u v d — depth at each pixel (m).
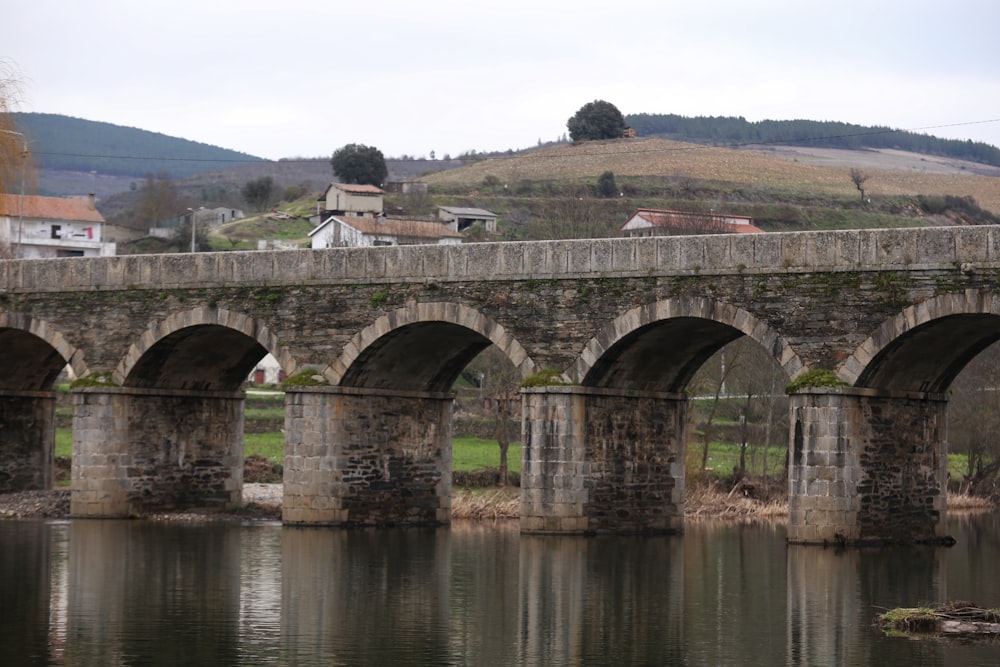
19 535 58.16
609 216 143.12
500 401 80.69
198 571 47.00
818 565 48.25
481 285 57.38
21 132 61.31
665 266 54.22
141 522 64.12
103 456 65.12
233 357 68.06
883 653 33.91
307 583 44.34
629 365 57.12
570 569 47.84
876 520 52.66
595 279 55.41
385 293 59.19
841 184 160.38
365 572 46.88
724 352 89.06
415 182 179.50
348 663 32.59
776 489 75.62
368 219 145.38
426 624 37.53
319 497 60.03
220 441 69.25
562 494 55.97
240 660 32.78
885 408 52.81
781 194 154.25
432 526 62.81
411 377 62.72
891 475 53.22
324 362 60.31
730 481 77.44
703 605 40.66
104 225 181.62
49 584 43.91
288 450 60.44
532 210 157.25
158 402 66.62
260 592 42.53
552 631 36.66
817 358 51.72
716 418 95.12
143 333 64.50
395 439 62.16
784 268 52.31
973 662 32.81
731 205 143.75
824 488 51.31
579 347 55.59
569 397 55.53
